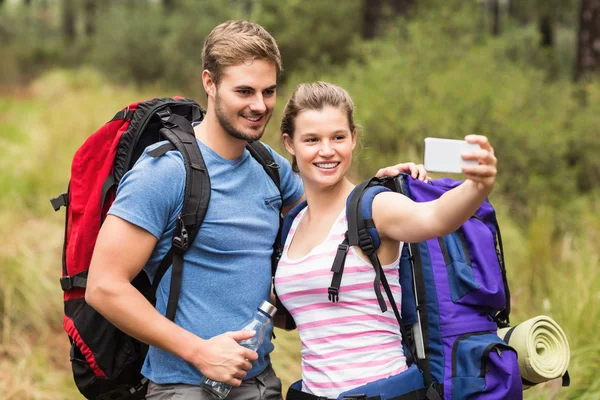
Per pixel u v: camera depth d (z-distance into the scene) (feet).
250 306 7.55
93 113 34.88
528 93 25.29
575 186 23.62
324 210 7.62
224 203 7.44
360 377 7.04
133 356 7.95
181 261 7.27
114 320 6.94
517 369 7.22
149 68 55.93
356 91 24.45
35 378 15.05
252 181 7.84
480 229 7.98
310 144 7.47
